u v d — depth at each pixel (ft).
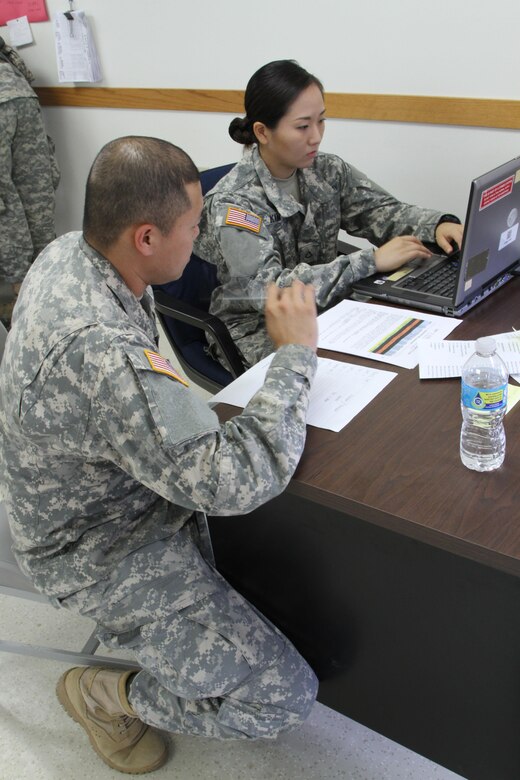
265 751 4.89
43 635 5.92
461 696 4.06
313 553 4.19
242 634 4.00
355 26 7.75
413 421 3.84
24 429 3.50
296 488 3.52
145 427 3.31
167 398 3.34
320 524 4.03
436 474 3.43
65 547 3.97
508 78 7.13
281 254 6.36
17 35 10.68
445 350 4.44
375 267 5.50
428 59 7.48
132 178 3.38
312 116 5.67
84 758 4.94
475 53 7.18
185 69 9.36
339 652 4.51
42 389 3.41
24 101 9.82
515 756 4.07
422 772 4.69
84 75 10.16
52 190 10.71
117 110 10.34
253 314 6.19
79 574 3.94
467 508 3.20
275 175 6.16
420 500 3.28
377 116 8.04
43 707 5.30
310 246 6.49
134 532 4.01
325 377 4.30
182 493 3.43
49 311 3.48
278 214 6.19
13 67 9.96
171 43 9.27
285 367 3.81
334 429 3.83
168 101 9.71
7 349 3.67
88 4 9.71
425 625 3.95
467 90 7.41
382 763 4.76
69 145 11.23
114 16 9.59
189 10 8.88
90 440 3.49
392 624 4.09
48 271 3.70
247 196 6.05
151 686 4.39
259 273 5.69
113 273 3.65
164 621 3.93
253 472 3.42
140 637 4.00
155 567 3.94
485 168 7.70
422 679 4.17
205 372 6.18
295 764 4.79
